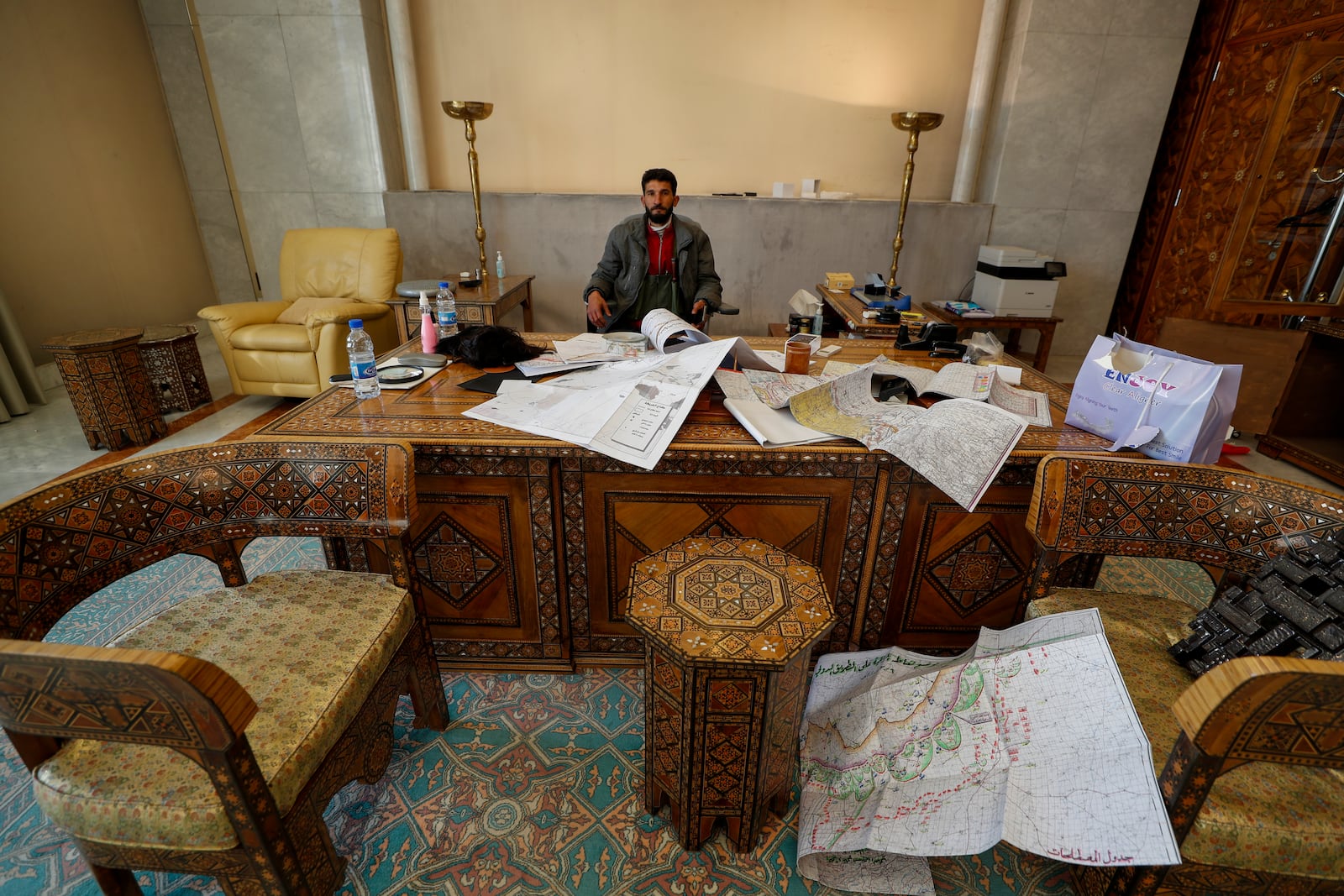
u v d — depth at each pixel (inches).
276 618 46.9
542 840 49.8
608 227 168.4
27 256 145.6
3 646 27.8
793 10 162.4
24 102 144.0
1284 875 35.3
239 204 189.6
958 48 166.2
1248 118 140.7
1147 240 173.6
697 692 41.3
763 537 60.0
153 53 173.2
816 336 88.4
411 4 162.6
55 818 34.6
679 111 171.9
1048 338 151.8
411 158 172.9
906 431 54.8
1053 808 39.3
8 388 130.6
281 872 35.7
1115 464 47.4
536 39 165.3
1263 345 120.4
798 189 179.0
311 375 135.5
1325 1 122.0
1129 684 43.0
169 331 136.6
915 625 64.3
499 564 60.7
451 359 77.0
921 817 44.3
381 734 46.8
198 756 30.8
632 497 58.0
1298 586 39.3
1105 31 151.3
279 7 153.2
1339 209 119.8
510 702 63.2
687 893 46.2
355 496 47.1
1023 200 166.7
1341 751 29.7
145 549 43.6
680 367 65.1
